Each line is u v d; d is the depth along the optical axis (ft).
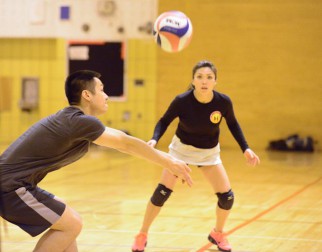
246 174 56.80
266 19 85.20
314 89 84.79
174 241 28.60
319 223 33.40
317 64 84.53
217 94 25.63
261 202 40.81
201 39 86.74
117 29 87.66
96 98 19.10
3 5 89.35
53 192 44.93
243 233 30.53
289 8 84.64
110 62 88.28
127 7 87.35
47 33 88.84
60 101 89.15
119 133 18.10
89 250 26.55
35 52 89.45
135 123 88.38
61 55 88.89
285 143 83.92
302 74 84.94
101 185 49.16
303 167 63.00
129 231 30.91
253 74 85.97
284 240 28.86
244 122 86.69
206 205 39.47
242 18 85.71
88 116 18.10
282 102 85.61
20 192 17.85
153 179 53.47
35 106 89.30
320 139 84.94
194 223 33.24
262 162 68.33
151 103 87.97
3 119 90.12
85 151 19.11
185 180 17.76
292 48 84.94
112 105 88.74
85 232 30.55
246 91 86.28
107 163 68.03
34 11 88.84
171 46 29.07
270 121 85.97
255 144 86.63
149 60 87.61
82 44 88.53
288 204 39.99
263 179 53.21
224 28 86.12
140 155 17.88
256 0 85.20
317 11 83.97
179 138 26.37
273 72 85.51
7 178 17.84
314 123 85.05
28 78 89.61
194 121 25.44
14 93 89.81
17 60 89.81
